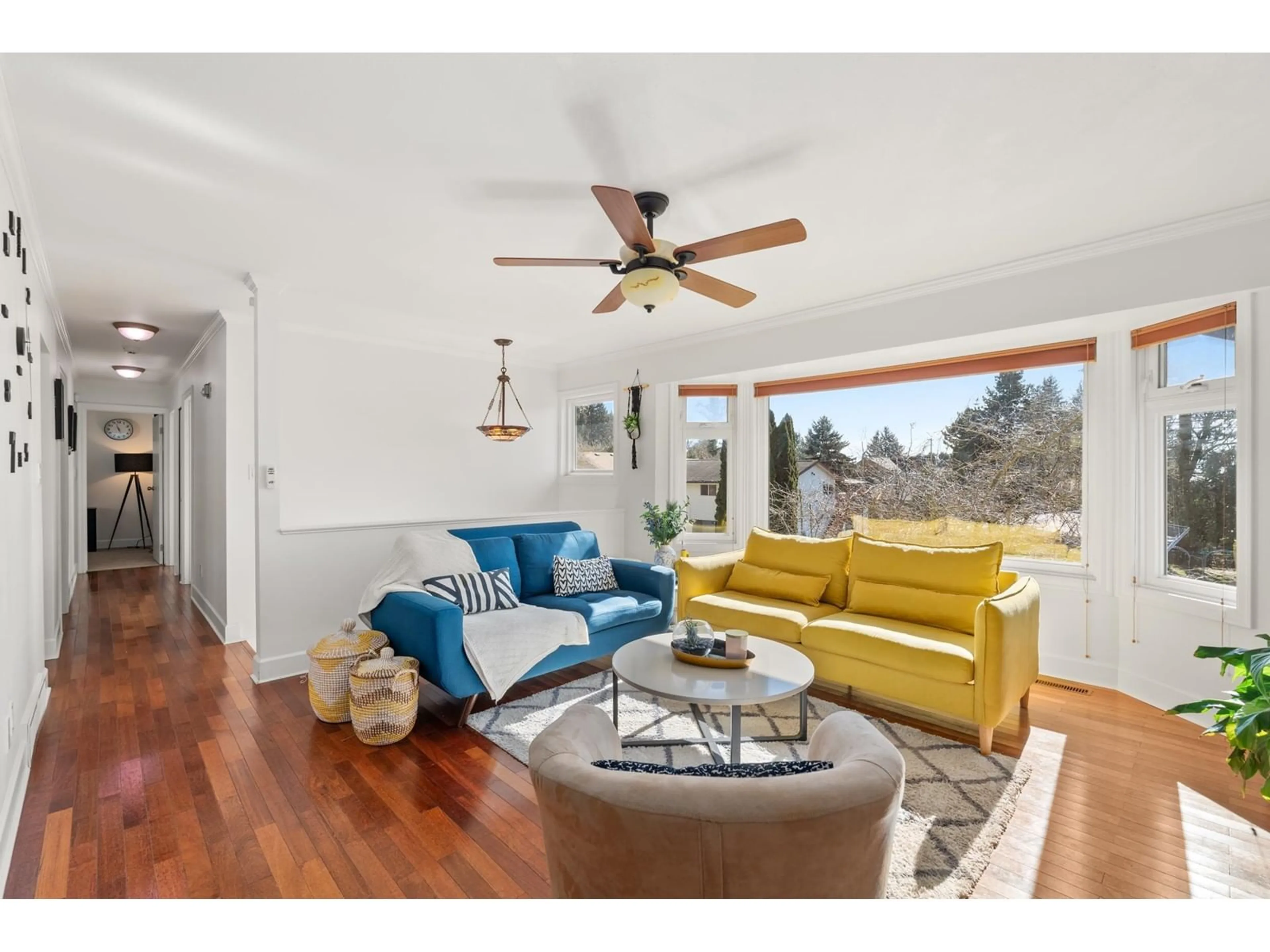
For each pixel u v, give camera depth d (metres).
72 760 2.46
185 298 3.73
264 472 3.42
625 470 5.43
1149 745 2.64
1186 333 2.95
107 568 7.04
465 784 2.30
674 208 2.46
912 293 3.54
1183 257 2.68
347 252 2.94
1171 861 1.84
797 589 3.59
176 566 6.95
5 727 1.88
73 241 2.79
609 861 1.02
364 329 4.65
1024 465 3.76
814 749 1.46
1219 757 2.53
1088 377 3.48
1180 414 3.08
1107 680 3.37
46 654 3.76
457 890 1.71
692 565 3.85
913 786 2.29
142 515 8.85
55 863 1.81
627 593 3.89
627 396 5.41
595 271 3.26
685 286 2.54
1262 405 2.58
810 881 0.98
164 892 1.69
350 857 1.85
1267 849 1.90
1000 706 2.55
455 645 2.79
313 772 2.38
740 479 4.98
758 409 4.99
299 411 4.53
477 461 5.56
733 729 2.23
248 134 1.92
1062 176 2.23
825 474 4.70
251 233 2.71
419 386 5.18
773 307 3.99
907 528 4.26
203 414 4.91
